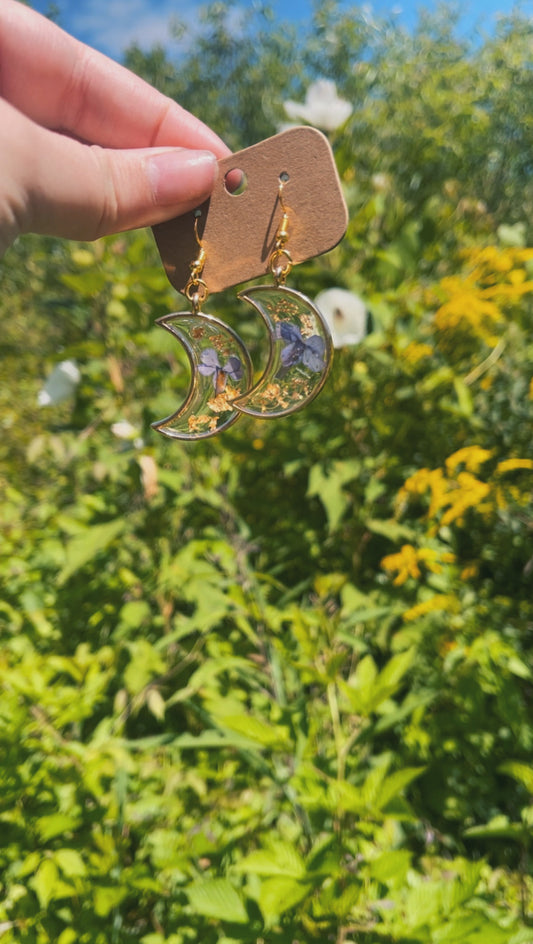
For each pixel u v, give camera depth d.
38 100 0.17
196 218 0.15
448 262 0.41
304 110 0.36
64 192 0.14
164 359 0.37
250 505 0.36
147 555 0.33
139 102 0.17
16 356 0.66
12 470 0.49
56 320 0.65
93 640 0.31
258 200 0.14
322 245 0.13
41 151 0.14
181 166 0.14
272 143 0.14
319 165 0.13
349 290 0.37
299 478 0.37
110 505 0.35
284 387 0.14
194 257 0.15
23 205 0.14
